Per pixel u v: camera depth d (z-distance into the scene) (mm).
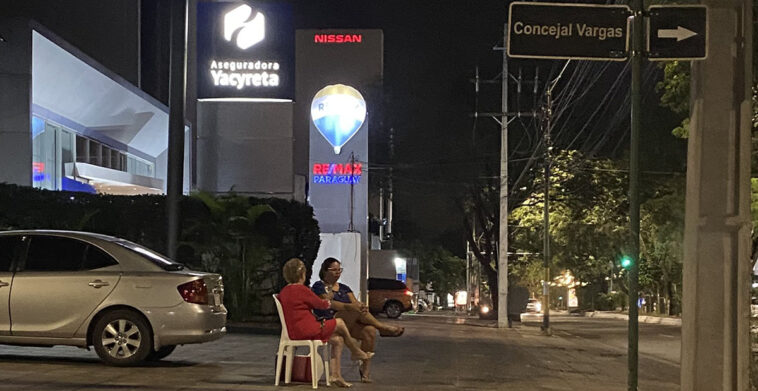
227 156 37375
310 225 27328
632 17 6590
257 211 23203
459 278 104188
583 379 14633
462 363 16109
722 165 6734
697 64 6848
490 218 47156
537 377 14383
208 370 11898
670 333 35281
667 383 15172
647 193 31828
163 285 11461
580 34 6641
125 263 11633
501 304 36750
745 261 6711
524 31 6656
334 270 11531
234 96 37312
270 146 37344
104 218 20875
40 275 11523
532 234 47750
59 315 11422
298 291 10688
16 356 12789
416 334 26469
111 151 31391
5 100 21703
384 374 13242
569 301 75125
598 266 54312
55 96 24859
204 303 11648
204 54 37406
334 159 40656
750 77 6828
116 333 11477
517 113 37125
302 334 10617
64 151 26531
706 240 6730
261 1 37562
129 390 9797
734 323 6680
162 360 13047
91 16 30656
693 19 6574
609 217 39906
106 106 28266
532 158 37188
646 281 52062
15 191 19484
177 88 17000
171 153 17047
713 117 6762
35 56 22625
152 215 21203
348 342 11352
